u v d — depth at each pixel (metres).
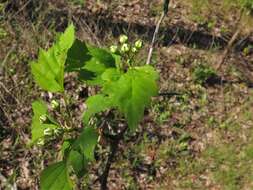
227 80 8.84
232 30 10.02
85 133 1.28
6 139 6.65
